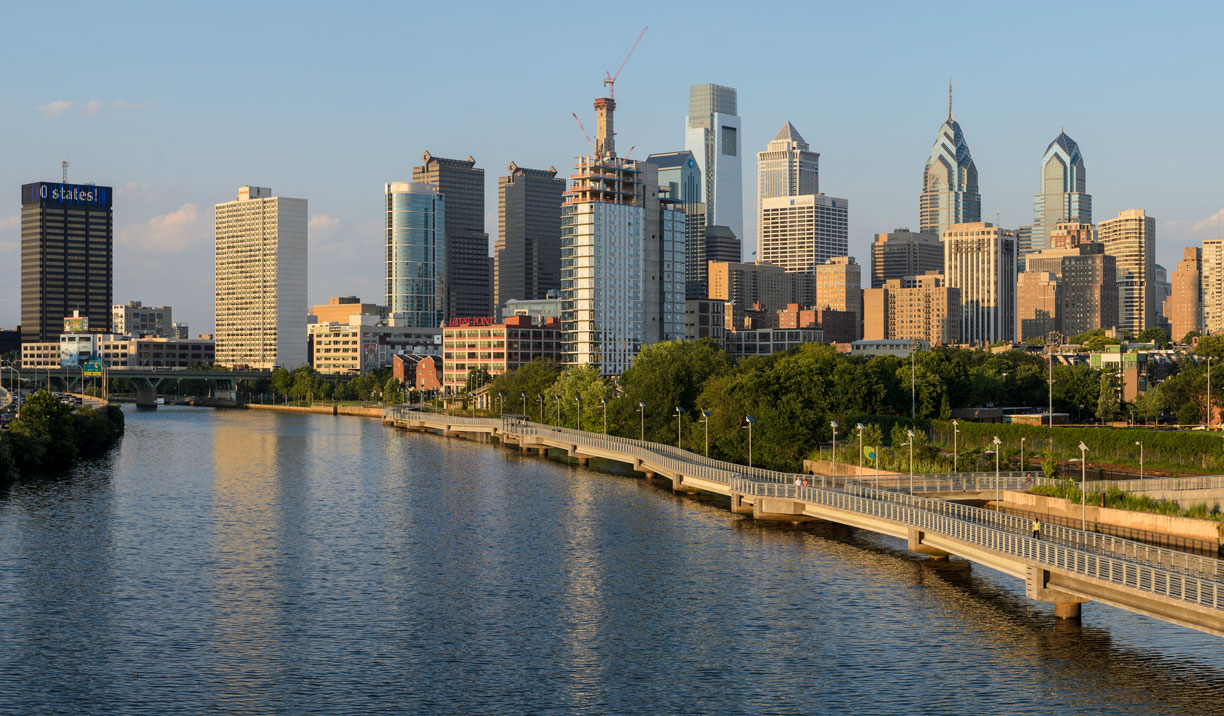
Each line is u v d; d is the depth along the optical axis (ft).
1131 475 595.06
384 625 357.61
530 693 298.35
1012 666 313.53
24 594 392.88
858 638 339.77
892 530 456.45
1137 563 312.29
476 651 331.77
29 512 560.20
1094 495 513.04
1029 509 534.37
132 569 432.25
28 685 303.07
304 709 287.28
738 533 500.74
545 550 467.11
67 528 516.32
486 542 485.56
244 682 305.94
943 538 421.59
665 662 321.11
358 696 296.30
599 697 295.48
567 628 353.72
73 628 353.10
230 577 419.95
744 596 388.16
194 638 343.87
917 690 296.92
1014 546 364.79
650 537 492.54
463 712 285.64
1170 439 628.69
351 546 478.59
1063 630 345.72
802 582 406.21
